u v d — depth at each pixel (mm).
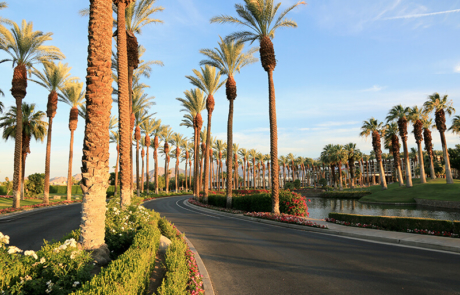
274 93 20375
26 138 38812
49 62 27703
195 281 5219
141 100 36094
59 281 4078
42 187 47562
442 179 58281
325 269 6781
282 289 5562
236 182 92375
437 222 10625
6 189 49688
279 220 16219
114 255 6973
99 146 6590
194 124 40062
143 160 62750
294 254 8406
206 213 23969
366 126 64125
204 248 9508
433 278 5848
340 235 11758
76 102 38156
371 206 43344
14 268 3838
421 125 55281
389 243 9711
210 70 32781
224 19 20719
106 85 6914
